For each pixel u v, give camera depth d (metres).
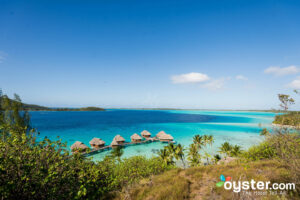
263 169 9.89
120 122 102.75
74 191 5.82
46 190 4.94
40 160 5.17
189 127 81.75
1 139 5.21
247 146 40.81
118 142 43.03
